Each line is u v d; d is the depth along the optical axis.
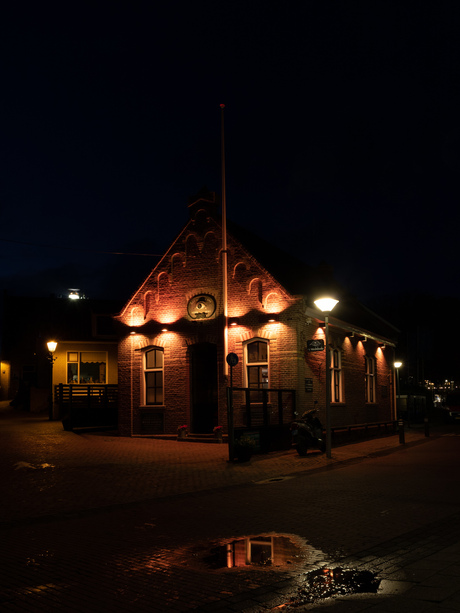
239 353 21.94
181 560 6.93
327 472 14.73
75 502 11.14
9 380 47.72
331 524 8.64
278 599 5.43
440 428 34.22
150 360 24.16
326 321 17.95
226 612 5.13
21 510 10.44
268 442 19.16
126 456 17.81
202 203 23.44
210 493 11.98
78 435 23.92
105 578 6.27
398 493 11.21
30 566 6.82
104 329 35.62
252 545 7.54
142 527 8.91
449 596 5.22
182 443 21.39
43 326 38.56
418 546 7.19
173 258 23.89
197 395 23.12
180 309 23.45
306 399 21.34
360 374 27.67
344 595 5.45
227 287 22.50
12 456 17.72
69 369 34.88
